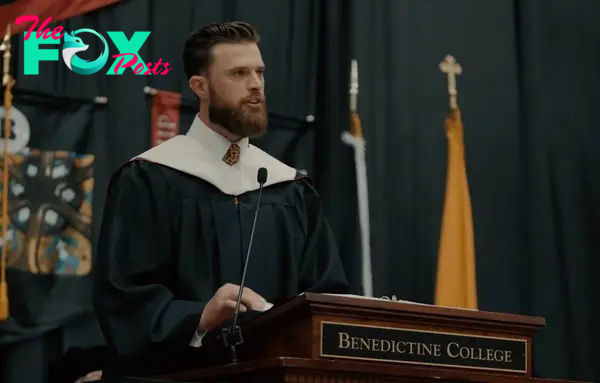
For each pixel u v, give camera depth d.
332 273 5.53
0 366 6.78
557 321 8.59
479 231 8.53
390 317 3.94
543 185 8.80
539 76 9.03
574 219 8.85
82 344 6.96
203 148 5.62
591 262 8.82
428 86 8.59
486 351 4.11
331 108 8.15
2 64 7.20
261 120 5.51
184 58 5.69
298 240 5.59
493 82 8.89
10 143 7.08
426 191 8.34
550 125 9.01
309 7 8.29
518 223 8.69
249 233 5.43
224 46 5.52
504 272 8.52
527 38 9.10
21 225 7.00
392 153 8.30
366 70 8.28
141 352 4.72
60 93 7.30
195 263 5.28
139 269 5.17
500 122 8.84
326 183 7.98
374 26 8.44
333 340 3.84
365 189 7.84
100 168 7.29
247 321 4.37
